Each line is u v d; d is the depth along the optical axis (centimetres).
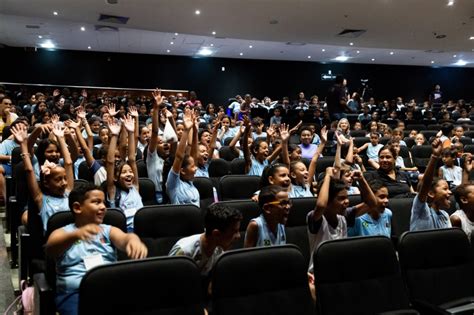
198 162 439
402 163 586
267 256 178
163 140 433
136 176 342
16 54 1622
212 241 203
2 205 492
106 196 317
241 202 290
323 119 912
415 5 851
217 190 421
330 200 252
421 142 718
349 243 197
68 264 202
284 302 177
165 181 374
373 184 279
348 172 354
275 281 178
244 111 1003
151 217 249
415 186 482
